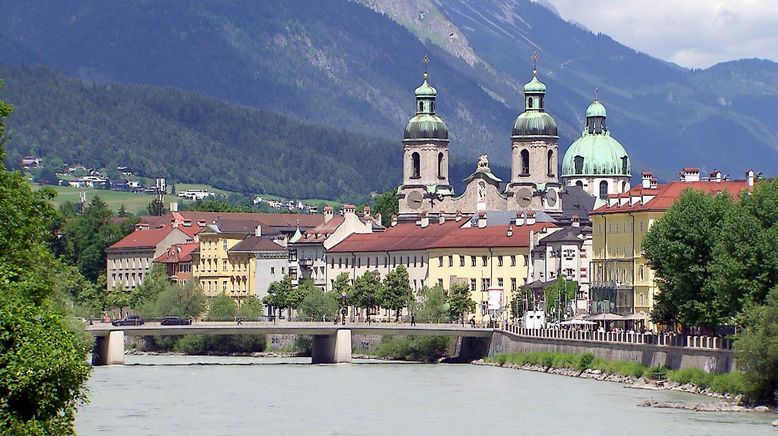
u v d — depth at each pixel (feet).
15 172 533.14
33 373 382.83
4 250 504.02
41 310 395.14
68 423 397.19
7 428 377.30
